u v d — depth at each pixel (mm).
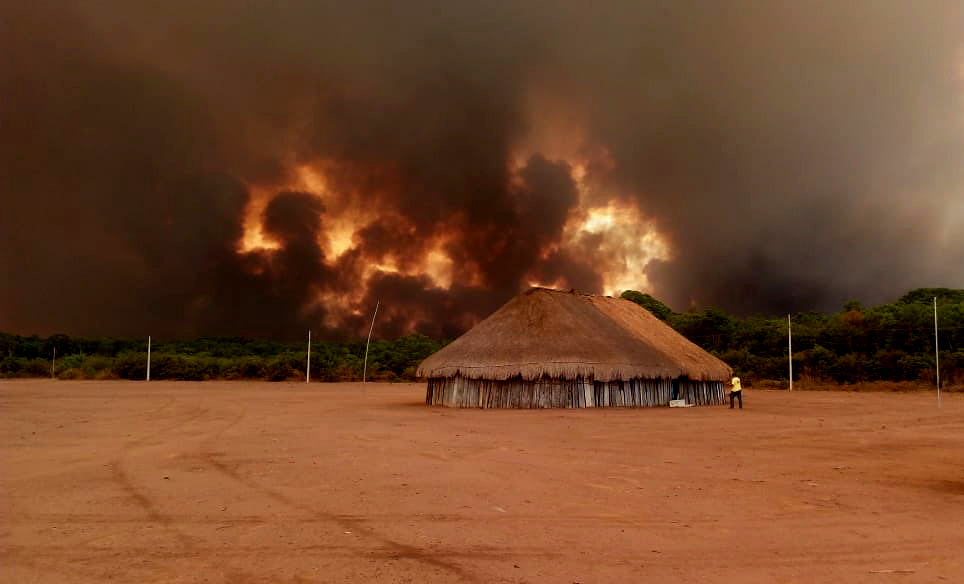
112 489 8234
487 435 14383
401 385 44531
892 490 8484
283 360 51031
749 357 47969
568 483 8820
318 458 10828
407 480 8914
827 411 22297
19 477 9062
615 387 24156
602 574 5082
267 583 4816
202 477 9070
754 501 7754
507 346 23797
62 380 43719
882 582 4957
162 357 47344
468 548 5754
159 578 4914
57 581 4840
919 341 43250
